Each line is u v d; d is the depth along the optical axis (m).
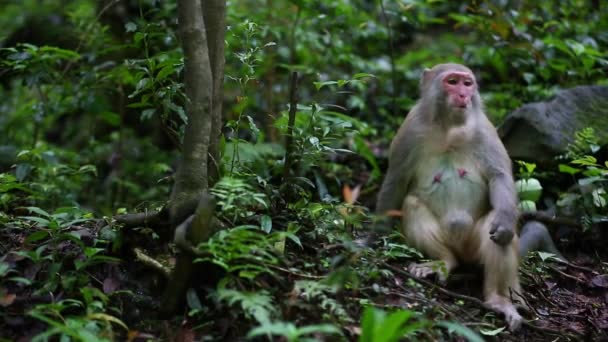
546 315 5.91
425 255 6.21
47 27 9.70
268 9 10.49
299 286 4.82
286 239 5.55
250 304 4.52
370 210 8.38
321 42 10.35
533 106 7.94
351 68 10.68
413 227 6.28
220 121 5.66
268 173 7.55
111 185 8.69
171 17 8.51
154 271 5.32
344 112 10.32
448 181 6.30
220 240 4.68
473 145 6.30
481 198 6.29
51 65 8.02
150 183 9.17
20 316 4.88
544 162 7.78
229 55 7.77
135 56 8.66
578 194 7.27
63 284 4.95
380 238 6.04
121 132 8.88
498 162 6.24
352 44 10.97
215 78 5.57
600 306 6.21
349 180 8.69
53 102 8.43
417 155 6.44
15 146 9.60
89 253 5.03
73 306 4.99
